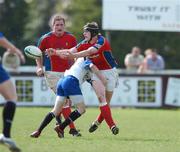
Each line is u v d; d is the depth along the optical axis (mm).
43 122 38969
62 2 196375
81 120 55031
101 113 41219
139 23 84938
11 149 30844
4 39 31484
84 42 40562
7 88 31906
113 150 33719
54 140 37781
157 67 79125
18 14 164000
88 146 35125
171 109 75062
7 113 31953
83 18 174875
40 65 42500
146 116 62438
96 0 181000
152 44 152000
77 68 38562
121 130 46875
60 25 42656
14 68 77250
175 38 152500
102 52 41406
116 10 84562
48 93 74688
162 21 85188
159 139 40062
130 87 75188
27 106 74812
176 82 75250
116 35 152250
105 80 40375
